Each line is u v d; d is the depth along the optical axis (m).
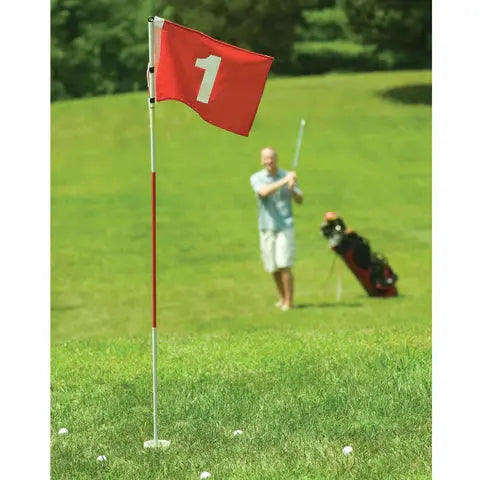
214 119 9.07
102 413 9.97
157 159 28.98
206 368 11.25
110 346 12.70
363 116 31.62
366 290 18.00
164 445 9.11
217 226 24.17
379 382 10.29
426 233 23.52
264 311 17.72
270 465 8.63
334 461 8.66
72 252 22.52
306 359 11.33
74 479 8.59
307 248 22.66
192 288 19.97
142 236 23.56
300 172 27.81
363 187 26.77
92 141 30.14
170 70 8.98
